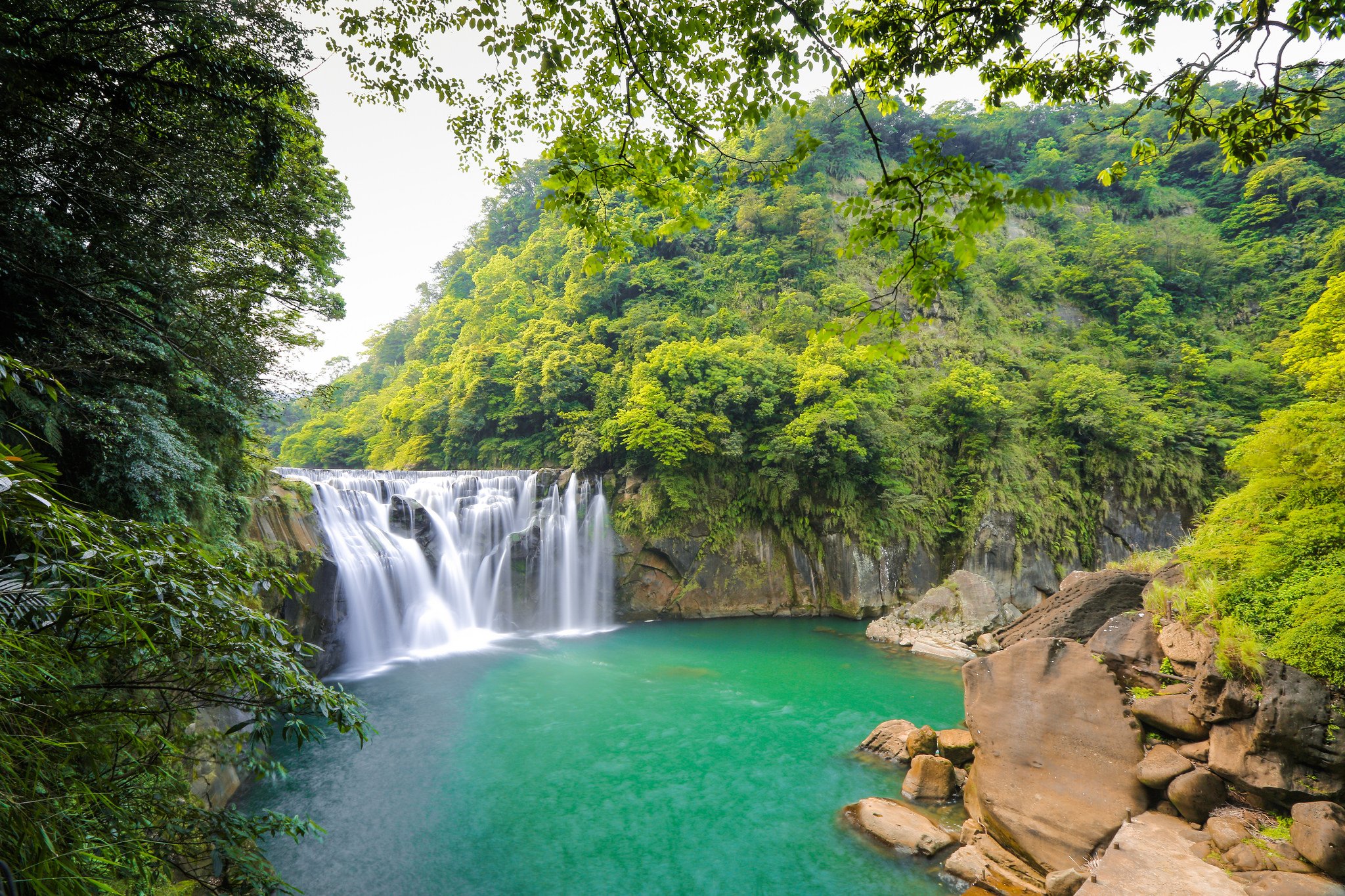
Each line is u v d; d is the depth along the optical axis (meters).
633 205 53.25
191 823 4.57
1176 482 40.75
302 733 4.46
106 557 3.39
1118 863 8.03
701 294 49.56
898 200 3.49
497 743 16.25
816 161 62.78
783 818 12.22
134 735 3.95
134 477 9.57
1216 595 9.66
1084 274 58.12
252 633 4.20
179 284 10.24
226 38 8.82
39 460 3.43
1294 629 8.38
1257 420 44.09
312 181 11.89
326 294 13.20
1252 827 8.18
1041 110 81.75
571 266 53.97
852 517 35.53
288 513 21.02
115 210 8.89
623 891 10.18
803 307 47.28
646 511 33.75
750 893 10.02
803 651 26.50
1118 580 14.23
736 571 34.78
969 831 10.66
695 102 4.68
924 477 39.62
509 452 42.03
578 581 33.12
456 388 45.97
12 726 3.25
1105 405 41.84
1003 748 10.70
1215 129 4.29
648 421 33.88
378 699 19.72
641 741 16.34
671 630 31.05
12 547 3.48
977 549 37.47
